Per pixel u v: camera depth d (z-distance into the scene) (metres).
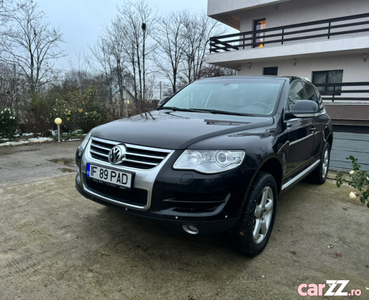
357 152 7.96
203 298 1.95
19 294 1.93
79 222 3.05
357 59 12.31
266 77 3.58
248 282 2.14
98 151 2.50
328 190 4.55
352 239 2.91
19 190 3.99
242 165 2.13
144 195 2.13
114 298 1.92
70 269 2.22
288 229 3.09
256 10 15.37
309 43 12.30
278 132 2.71
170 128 2.44
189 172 2.04
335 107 9.31
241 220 2.25
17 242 2.60
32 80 11.00
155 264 2.32
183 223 2.05
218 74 25.88
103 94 17.36
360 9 12.46
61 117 9.61
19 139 8.41
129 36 23.69
